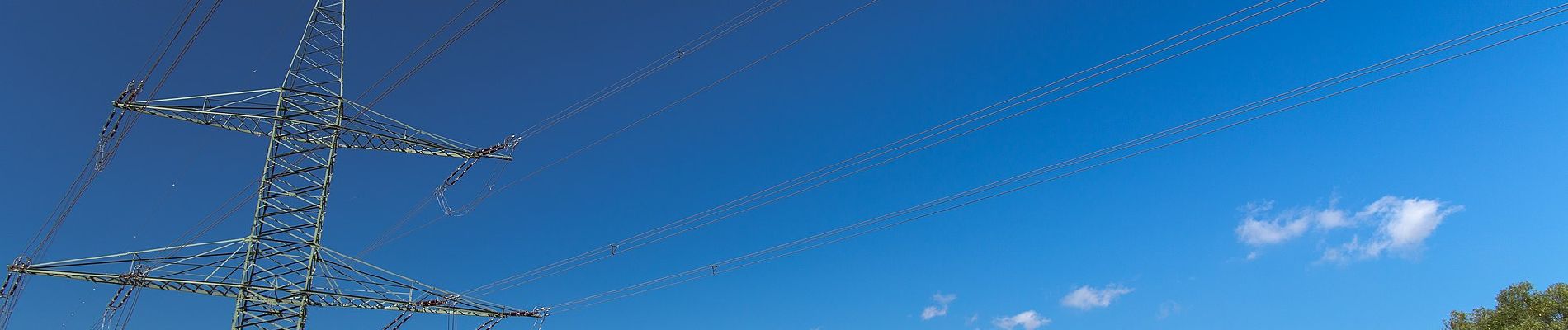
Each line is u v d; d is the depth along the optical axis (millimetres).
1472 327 39219
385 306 29484
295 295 27312
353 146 31188
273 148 29047
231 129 29750
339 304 28406
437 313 30734
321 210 29047
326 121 30547
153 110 28438
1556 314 36094
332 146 30375
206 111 28891
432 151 32906
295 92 30484
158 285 25938
